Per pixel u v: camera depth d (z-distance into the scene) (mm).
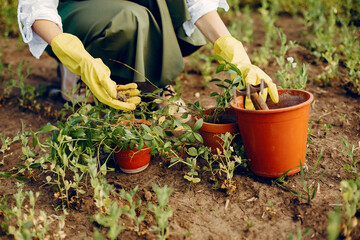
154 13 2141
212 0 2082
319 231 1498
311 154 2008
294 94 1828
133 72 2111
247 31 3908
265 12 4191
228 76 3170
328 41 3391
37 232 1518
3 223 1532
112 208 1369
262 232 1532
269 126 1621
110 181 1855
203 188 1808
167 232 1436
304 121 1681
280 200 1688
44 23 1840
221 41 1963
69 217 1645
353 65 2756
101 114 2578
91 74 1688
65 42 1782
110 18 2010
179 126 1923
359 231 1453
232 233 1537
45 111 2725
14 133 2445
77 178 1685
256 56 3475
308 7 4590
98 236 1290
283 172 1741
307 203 1644
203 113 2004
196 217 1631
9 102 2898
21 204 1610
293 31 4129
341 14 4328
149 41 2127
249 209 1660
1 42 4406
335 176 1825
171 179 1886
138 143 1729
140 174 1931
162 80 2205
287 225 1553
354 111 2449
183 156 2043
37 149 2238
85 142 1751
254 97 1690
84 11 2115
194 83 3119
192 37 2336
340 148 2053
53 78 3412
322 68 3154
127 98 1788
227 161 1847
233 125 1841
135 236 1522
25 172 1997
